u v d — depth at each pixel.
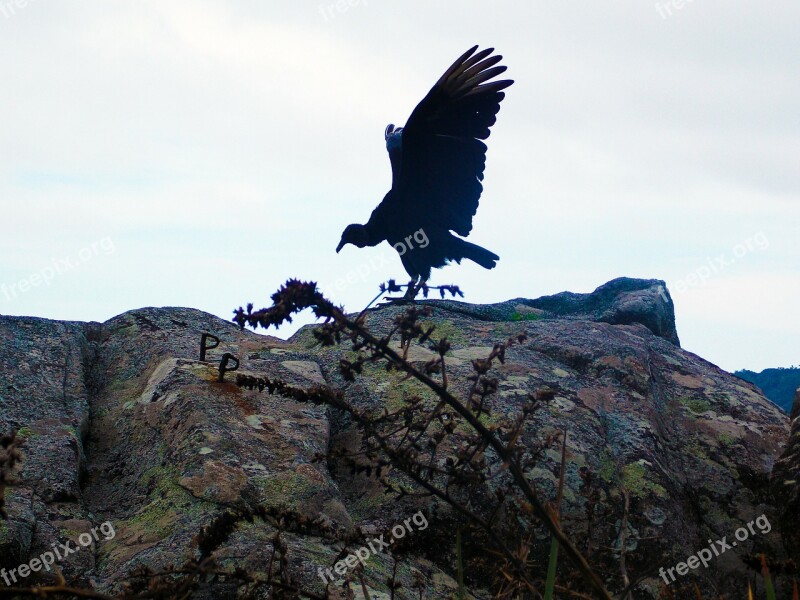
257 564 3.26
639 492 4.55
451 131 5.78
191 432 4.16
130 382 5.06
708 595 4.30
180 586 2.12
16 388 4.58
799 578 3.57
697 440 5.35
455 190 6.00
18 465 3.91
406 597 3.49
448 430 2.42
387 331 6.00
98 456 4.38
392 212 6.17
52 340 5.19
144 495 3.97
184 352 5.20
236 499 3.74
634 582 2.45
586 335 6.05
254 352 5.44
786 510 4.05
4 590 1.72
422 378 2.17
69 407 4.57
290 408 4.64
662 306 7.45
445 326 6.26
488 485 4.29
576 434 4.82
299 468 4.01
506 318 7.02
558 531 2.10
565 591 2.50
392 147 6.31
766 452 5.31
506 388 5.15
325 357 5.66
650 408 5.30
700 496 4.99
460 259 6.23
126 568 3.35
